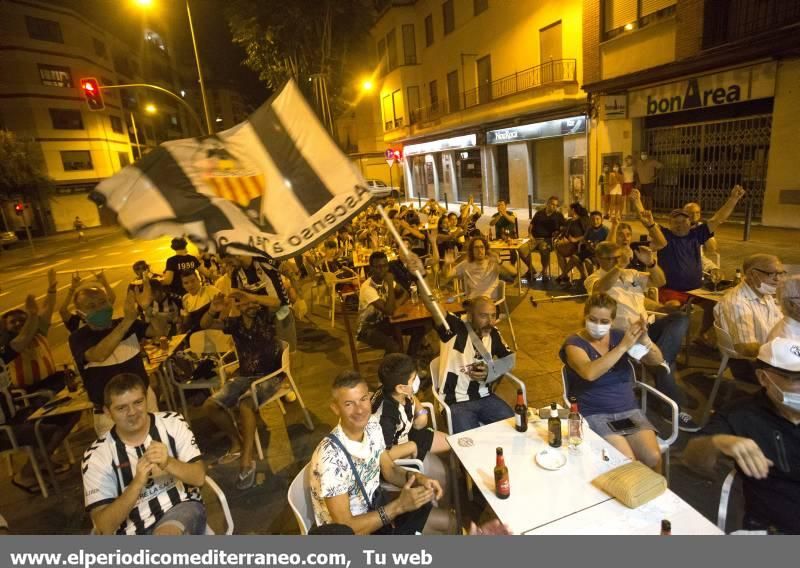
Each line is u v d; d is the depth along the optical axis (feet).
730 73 37.91
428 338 22.27
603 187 51.44
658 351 11.91
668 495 7.37
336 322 27.02
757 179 38.37
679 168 45.11
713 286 17.44
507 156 75.15
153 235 9.90
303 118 10.25
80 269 62.90
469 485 11.09
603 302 10.42
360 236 37.81
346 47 71.05
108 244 95.76
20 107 118.62
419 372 18.12
